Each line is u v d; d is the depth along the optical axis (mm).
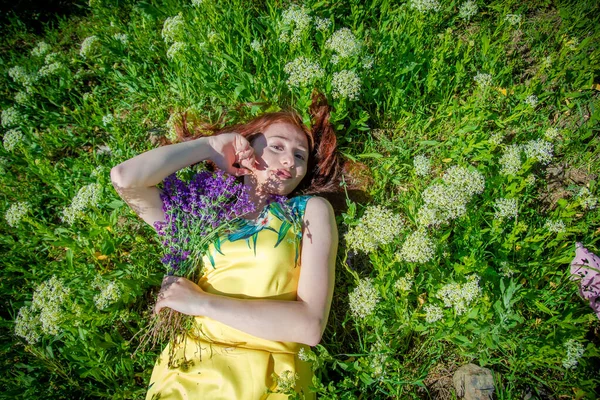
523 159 2500
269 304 2125
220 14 3398
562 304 2486
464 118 2984
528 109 2842
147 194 2350
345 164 3090
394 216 2191
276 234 2297
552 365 2215
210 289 2320
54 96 3744
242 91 3113
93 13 4328
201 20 3373
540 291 2398
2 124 3537
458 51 3117
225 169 2547
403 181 3076
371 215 2197
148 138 3424
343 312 2797
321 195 3047
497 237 2518
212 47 3221
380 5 3650
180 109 3256
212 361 2150
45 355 2432
